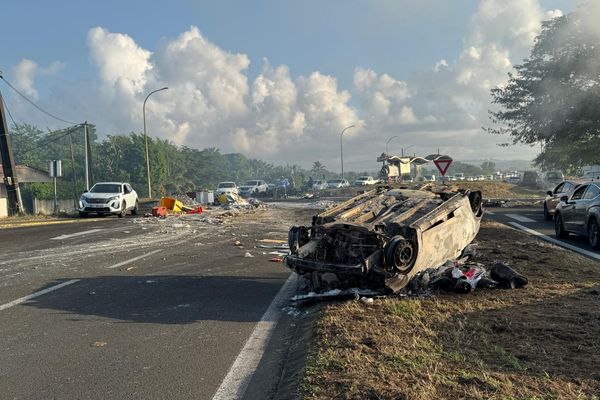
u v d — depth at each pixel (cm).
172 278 930
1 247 1338
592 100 3200
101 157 9356
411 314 607
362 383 401
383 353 470
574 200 1374
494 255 1025
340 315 607
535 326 548
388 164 5309
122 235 1631
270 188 6072
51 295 789
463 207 870
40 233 1672
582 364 441
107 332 602
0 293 802
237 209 2831
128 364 498
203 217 2334
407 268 707
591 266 923
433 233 764
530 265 922
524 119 3453
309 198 4691
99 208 2408
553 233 1578
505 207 2806
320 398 385
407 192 902
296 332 603
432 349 483
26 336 585
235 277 944
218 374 475
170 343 563
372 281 720
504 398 373
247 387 445
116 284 873
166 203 2655
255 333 602
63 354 526
